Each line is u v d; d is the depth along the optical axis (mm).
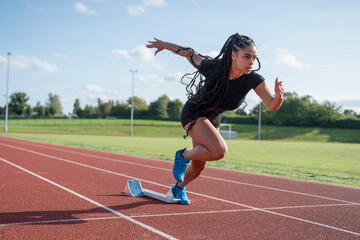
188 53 4086
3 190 6066
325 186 7797
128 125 77688
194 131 3971
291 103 78562
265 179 8734
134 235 3600
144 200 5496
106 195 5836
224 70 3562
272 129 73062
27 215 4336
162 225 4020
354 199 6215
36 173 8516
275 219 4480
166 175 8992
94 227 3867
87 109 127938
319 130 71250
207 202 5504
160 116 105062
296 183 8164
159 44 4258
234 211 4895
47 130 59094
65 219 4184
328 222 4395
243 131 69625
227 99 3799
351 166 13844
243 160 15383
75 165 10641
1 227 3781
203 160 4152
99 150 18188
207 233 3748
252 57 3492
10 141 24484
